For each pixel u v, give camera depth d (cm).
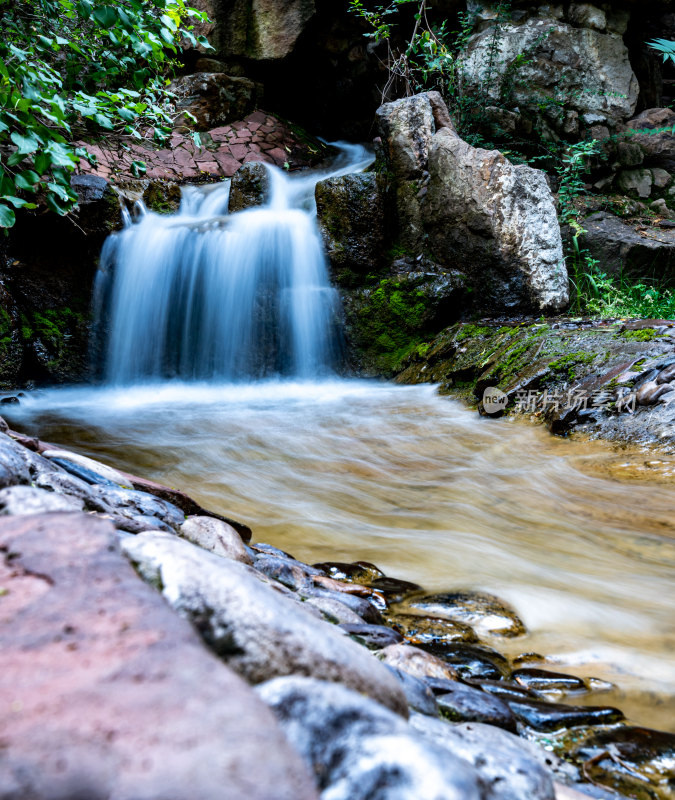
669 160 1023
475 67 993
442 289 770
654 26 1088
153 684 85
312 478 432
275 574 230
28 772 69
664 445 429
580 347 565
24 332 770
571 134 1002
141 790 67
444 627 228
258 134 1098
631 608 251
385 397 676
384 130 834
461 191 770
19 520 139
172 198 898
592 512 359
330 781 85
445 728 130
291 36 1095
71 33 583
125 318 816
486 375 605
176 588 117
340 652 114
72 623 100
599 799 139
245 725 78
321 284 807
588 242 881
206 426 584
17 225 754
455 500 388
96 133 633
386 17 1106
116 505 221
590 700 187
